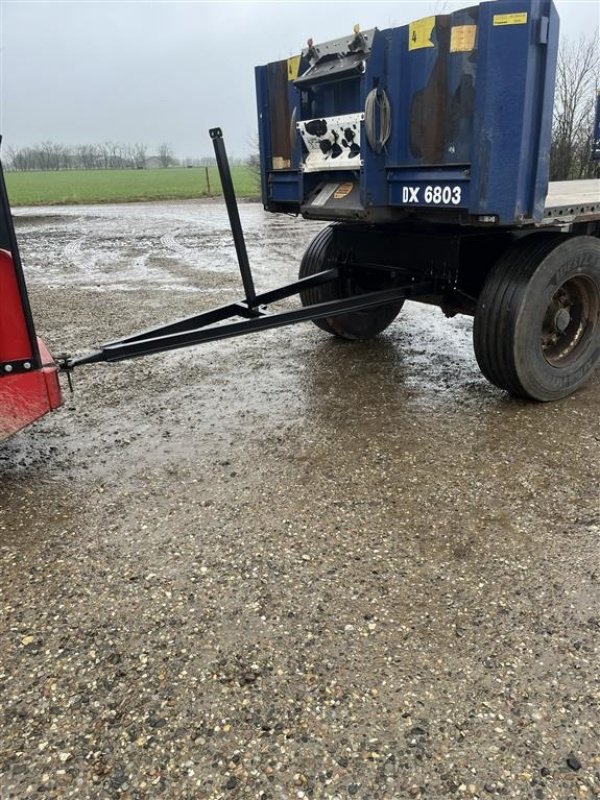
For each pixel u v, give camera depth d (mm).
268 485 3555
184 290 8922
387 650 2391
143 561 2924
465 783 1907
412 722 2104
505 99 3420
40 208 27172
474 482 3520
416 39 3607
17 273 3090
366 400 4703
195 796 1889
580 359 4625
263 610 2602
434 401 4660
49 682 2287
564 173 16766
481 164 3502
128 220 20312
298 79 4246
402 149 3867
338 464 3764
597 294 4555
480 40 3369
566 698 2182
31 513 3336
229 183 4090
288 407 4629
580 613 2551
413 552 2943
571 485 3461
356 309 4438
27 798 1894
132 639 2471
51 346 6258
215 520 3227
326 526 3150
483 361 4430
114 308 7879
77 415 4582
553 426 4188
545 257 4141
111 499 3453
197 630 2506
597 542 2979
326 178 4430
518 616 2543
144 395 4941
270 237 15008
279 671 2309
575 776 1923
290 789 1901
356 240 5109
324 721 2113
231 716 2139
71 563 2922
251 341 6254
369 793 1884
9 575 2850
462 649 2391
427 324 6777
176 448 4039
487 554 2916
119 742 2059
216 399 4828
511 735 2053
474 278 4617
